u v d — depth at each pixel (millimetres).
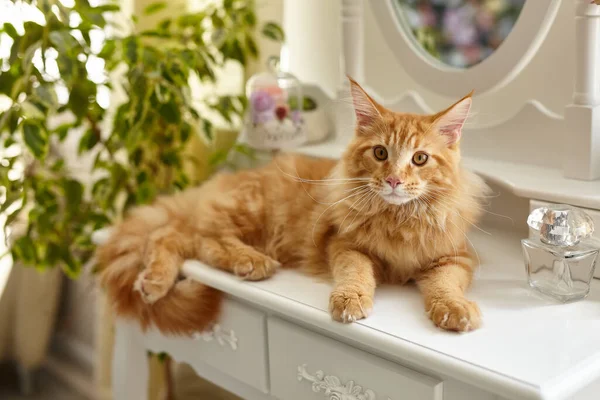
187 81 1692
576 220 1011
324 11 1840
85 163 2318
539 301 1017
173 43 1799
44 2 1519
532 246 1041
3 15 2020
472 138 1461
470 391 874
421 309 998
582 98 1204
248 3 1812
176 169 1885
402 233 1090
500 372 789
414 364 926
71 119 2240
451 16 1428
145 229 1353
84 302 2436
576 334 895
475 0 1377
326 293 1072
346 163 1142
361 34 1575
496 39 1356
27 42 1592
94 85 1661
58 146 2336
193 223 1347
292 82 1646
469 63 1417
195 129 1964
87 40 1644
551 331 906
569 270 1014
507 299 1024
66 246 1802
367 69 1730
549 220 1017
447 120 1094
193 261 1272
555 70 1358
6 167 1732
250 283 1136
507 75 1339
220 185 1409
